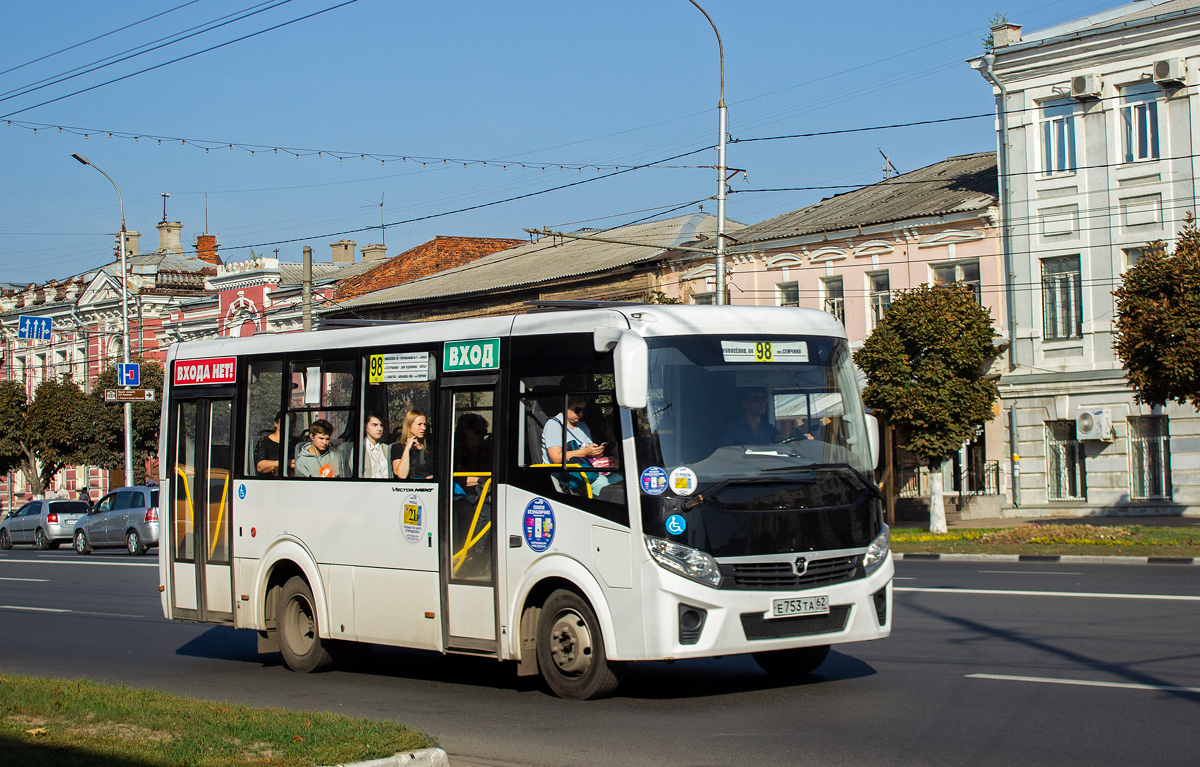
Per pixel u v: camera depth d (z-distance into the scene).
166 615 13.48
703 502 9.07
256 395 12.65
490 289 44.41
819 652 10.41
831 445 9.76
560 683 9.80
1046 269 31.14
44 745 7.79
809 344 9.98
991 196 32.09
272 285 54.59
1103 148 30.08
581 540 9.52
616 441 9.39
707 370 9.47
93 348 65.25
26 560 34.41
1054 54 30.61
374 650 13.84
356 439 11.52
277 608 12.41
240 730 8.07
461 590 10.41
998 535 24.95
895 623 13.56
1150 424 29.62
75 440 55.34
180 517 13.42
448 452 10.66
